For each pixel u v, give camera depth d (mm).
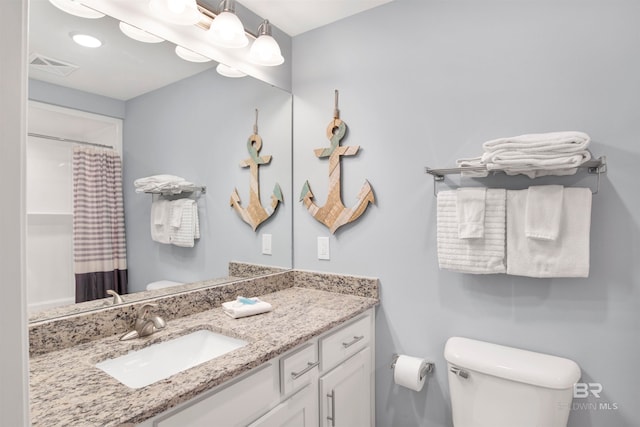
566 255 1248
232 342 1244
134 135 1341
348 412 1506
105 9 1229
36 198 1095
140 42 1351
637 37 1216
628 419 1232
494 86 1463
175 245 1479
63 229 1150
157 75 1407
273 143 1921
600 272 1271
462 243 1421
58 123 1141
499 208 1362
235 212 1732
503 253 1353
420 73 1630
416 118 1638
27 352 428
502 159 1209
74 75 1175
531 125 1388
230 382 960
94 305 1212
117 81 1289
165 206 1443
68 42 1157
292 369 1171
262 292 1802
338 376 1421
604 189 1265
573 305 1315
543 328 1365
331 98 1880
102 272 1241
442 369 1580
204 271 1593
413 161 1644
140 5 1326
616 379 1248
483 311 1482
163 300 1364
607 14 1261
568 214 1253
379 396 1741
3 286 407
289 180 2006
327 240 1895
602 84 1268
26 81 430
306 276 1951
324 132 1898
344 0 1692
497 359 1310
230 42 1482
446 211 1458
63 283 1143
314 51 1945
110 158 1273
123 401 775
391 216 1701
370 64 1763
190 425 849
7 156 412
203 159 1595
